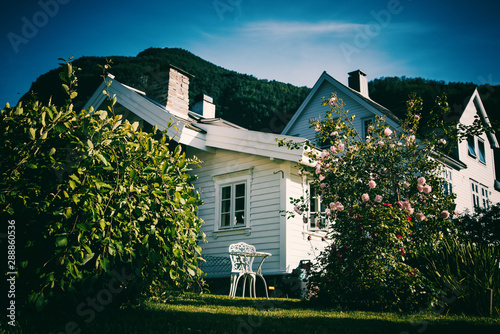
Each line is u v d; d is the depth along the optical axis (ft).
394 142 24.98
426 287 18.70
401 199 23.04
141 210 13.07
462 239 23.00
